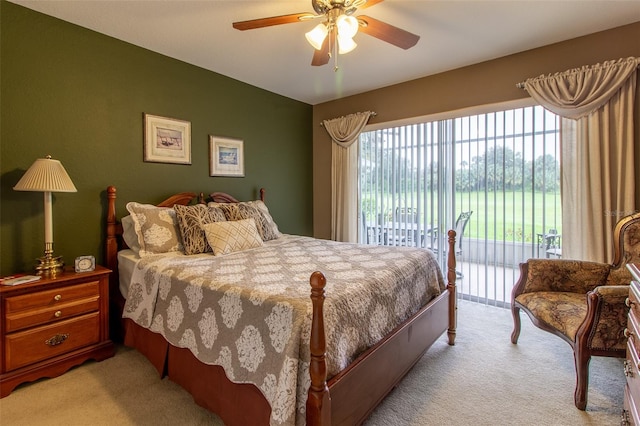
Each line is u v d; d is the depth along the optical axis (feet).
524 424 5.39
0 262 7.12
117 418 5.53
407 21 8.08
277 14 7.65
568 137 8.97
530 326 9.36
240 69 11.01
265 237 10.50
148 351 7.04
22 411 5.71
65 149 8.00
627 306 5.05
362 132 13.62
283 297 4.74
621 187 8.20
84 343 7.28
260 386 4.42
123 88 9.00
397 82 12.30
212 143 11.21
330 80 12.08
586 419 5.49
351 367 4.63
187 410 5.74
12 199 7.25
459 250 11.59
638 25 8.07
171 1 7.15
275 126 13.57
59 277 6.92
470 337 8.67
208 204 10.34
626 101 8.09
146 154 9.50
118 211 8.96
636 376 4.09
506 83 10.09
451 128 11.50
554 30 8.52
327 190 14.98
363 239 13.80
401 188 12.74
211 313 5.42
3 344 6.15
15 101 7.24
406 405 5.89
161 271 6.73
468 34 8.71
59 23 7.82
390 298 6.11
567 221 9.04
